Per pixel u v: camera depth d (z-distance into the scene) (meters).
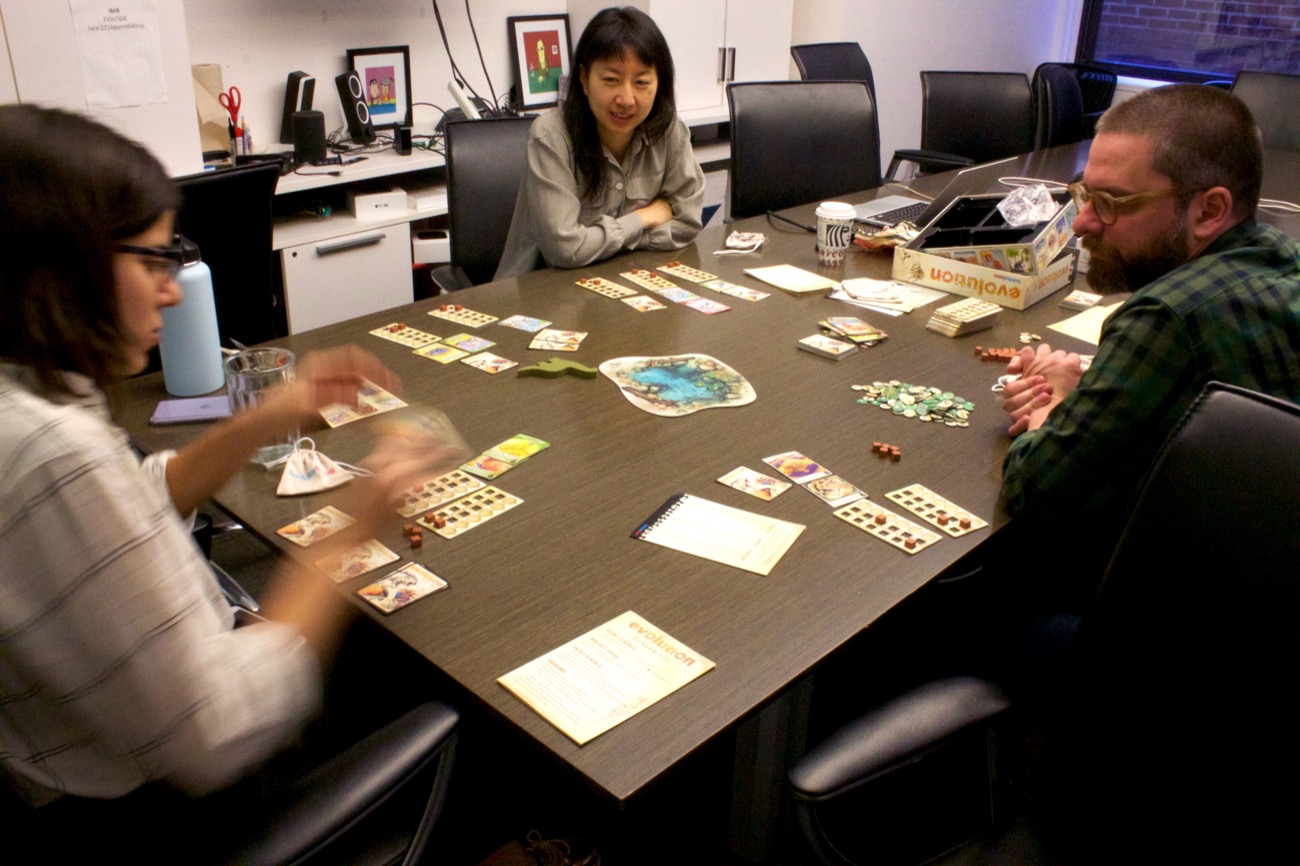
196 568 0.90
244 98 3.47
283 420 1.20
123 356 0.88
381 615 1.09
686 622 1.09
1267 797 0.94
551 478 1.37
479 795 1.74
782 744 1.47
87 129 0.82
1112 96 5.41
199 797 0.91
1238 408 0.96
